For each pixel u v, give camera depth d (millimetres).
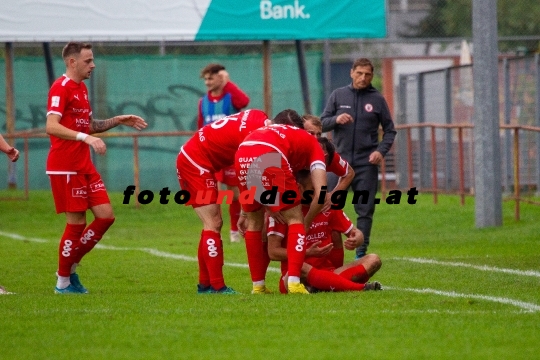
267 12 61844
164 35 61562
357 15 62406
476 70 48000
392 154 72375
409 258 37594
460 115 66000
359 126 38469
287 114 27906
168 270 35625
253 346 19781
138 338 20688
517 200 50844
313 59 70562
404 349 19281
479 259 36719
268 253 28328
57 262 38281
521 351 18984
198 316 23359
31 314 23938
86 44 29125
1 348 19875
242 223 29812
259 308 24391
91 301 26328
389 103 84375
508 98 62812
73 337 20875
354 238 29000
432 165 61625
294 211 27016
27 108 69438
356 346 19641
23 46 71250
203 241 28188
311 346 19703
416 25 93125
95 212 29359
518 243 42000
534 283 29516
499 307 24328
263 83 66750
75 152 28781
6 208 60938
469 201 61906
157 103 69500
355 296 26391
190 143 28453
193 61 69688
